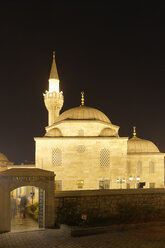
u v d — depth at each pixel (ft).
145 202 79.41
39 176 65.62
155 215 76.95
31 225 68.44
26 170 65.41
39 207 67.15
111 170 126.62
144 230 64.03
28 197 117.39
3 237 56.34
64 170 124.88
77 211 70.85
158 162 156.76
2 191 62.39
